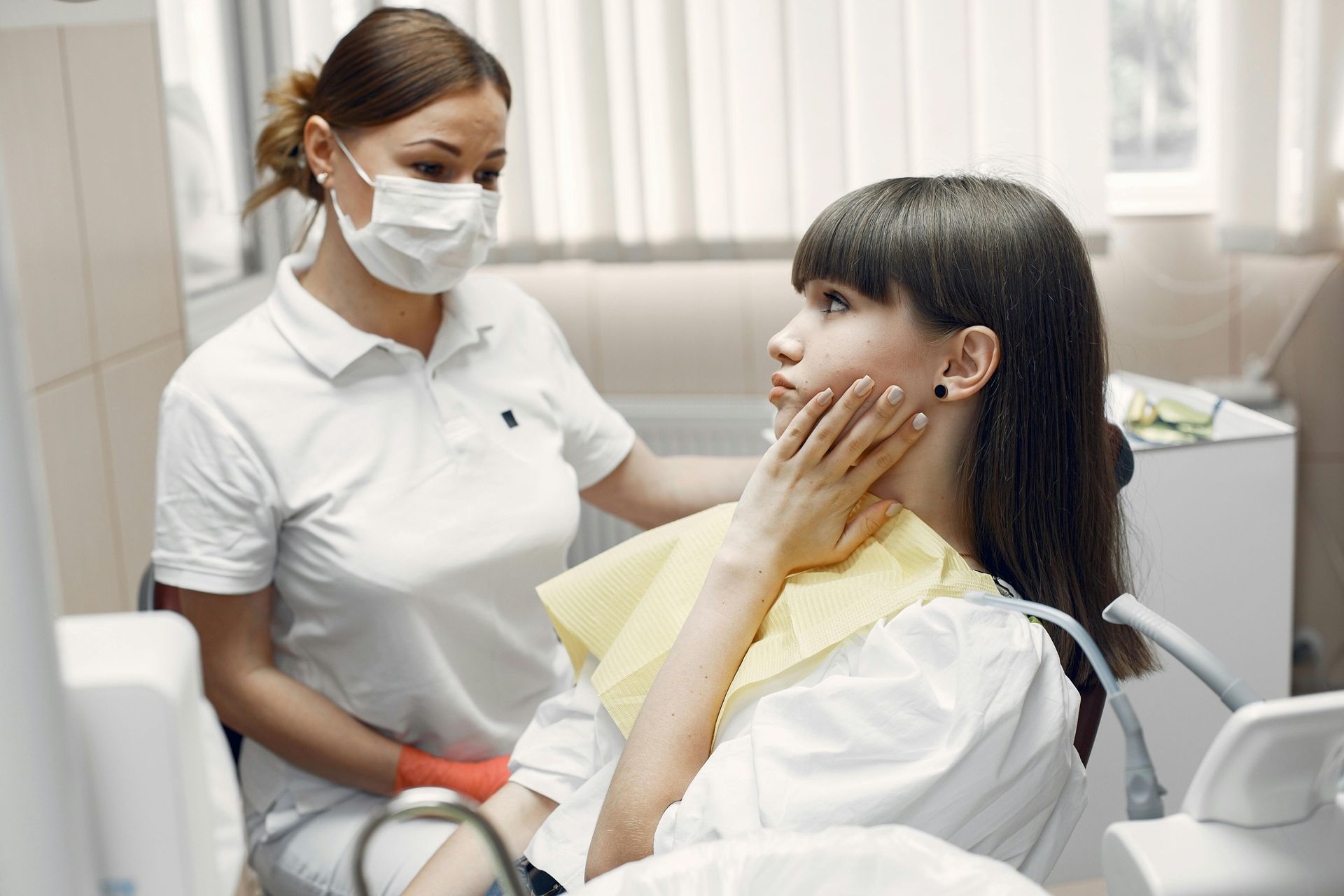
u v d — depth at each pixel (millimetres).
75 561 1672
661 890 534
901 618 819
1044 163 2383
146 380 1901
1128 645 1001
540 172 2516
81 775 401
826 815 743
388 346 1408
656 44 2441
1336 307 2480
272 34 2445
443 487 1409
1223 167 2381
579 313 2697
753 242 2506
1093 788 1678
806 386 937
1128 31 2600
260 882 1428
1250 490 1639
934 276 899
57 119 1655
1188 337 2555
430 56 1354
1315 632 2619
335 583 1356
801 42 2406
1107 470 983
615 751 1009
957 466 944
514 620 1460
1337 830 659
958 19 2355
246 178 2449
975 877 520
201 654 1370
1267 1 2287
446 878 1049
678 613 1002
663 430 2654
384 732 1443
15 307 357
